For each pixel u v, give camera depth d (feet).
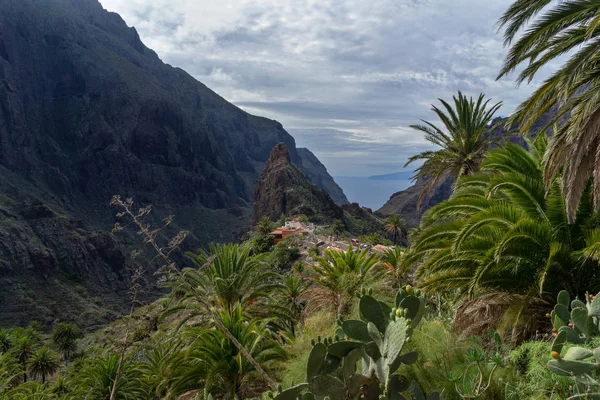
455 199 37.06
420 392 8.75
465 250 33.19
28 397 82.89
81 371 83.46
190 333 52.75
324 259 72.49
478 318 31.83
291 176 623.77
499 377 12.05
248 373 48.03
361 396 8.84
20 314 504.84
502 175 34.63
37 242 611.88
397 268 40.40
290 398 9.29
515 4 30.91
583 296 30.42
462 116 77.71
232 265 70.74
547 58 32.65
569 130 27.43
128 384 77.36
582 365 8.79
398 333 8.18
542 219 33.47
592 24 25.64
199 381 50.80
